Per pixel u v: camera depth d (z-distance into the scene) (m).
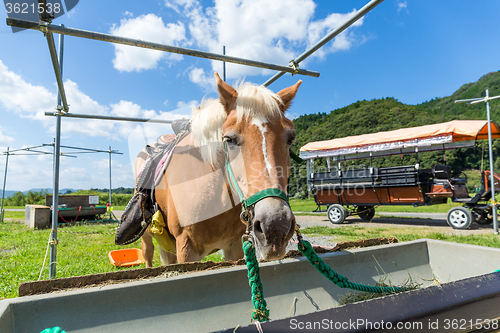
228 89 1.62
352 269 1.89
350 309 0.64
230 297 1.56
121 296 1.33
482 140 8.41
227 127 1.47
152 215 2.22
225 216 1.86
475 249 1.86
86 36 1.70
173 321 1.40
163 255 2.59
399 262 2.05
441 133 7.94
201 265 1.59
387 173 8.30
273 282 1.68
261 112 1.44
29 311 1.16
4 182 12.73
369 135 9.95
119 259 4.58
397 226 8.20
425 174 7.76
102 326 1.26
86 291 1.27
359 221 9.86
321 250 1.92
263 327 0.60
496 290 0.78
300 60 2.44
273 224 1.17
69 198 12.27
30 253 5.36
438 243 2.10
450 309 0.69
